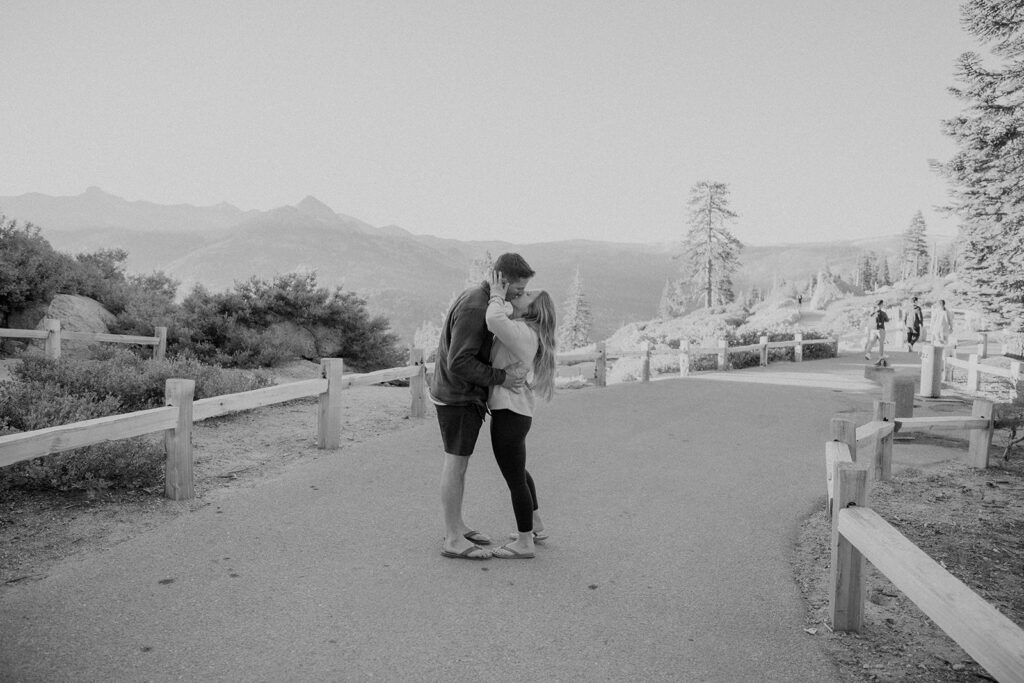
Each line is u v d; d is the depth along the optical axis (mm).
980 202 23609
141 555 4215
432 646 3234
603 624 3539
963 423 7531
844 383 16172
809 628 3562
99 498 5227
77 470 5301
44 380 8039
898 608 3842
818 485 6688
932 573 2541
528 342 4184
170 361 9703
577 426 9438
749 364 21922
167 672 2912
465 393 4266
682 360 18234
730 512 5707
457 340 4125
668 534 5074
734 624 3590
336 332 17297
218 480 5934
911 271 126562
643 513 5594
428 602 3717
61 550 4258
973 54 21281
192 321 15141
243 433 7719
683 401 12266
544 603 3766
